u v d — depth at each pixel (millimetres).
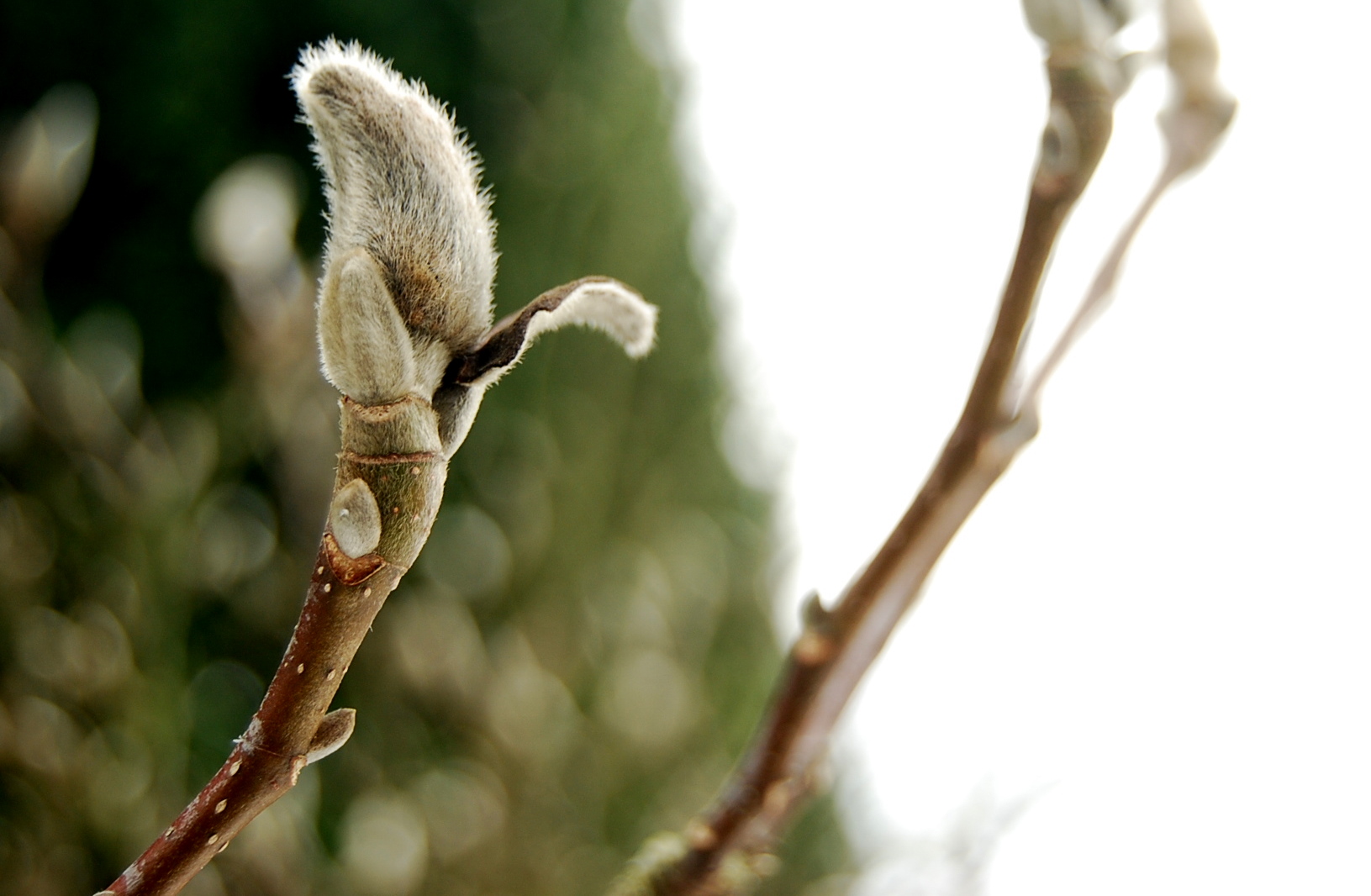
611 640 1780
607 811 1686
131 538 1112
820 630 383
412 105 305
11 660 1016
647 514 1950
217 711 1358
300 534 1295
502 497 1695
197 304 1524
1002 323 353
